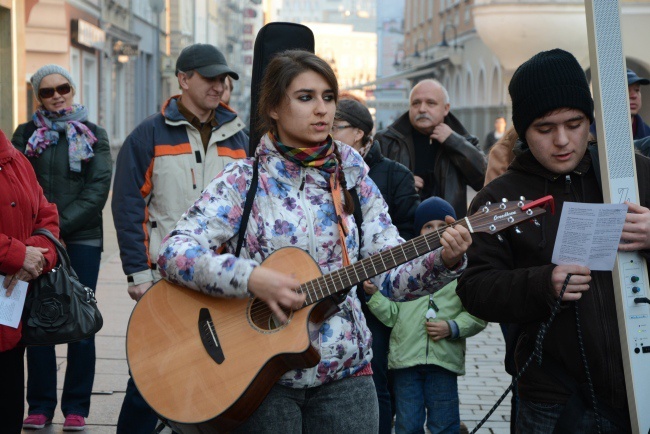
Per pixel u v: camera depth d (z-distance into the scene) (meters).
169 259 3.67
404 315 5.69
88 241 6.61
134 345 3.76
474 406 7.22
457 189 7.25
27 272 4.73
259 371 3.57
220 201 3.77
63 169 6.55
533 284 3.54
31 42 22.66
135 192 5.58
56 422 6.55
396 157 7.34
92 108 28.00
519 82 3.69
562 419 3.60
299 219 3.73
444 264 3.51
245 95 84.50
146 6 38.50
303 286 3.61
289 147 3.73
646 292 3.55
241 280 3.56
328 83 3.72
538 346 3.55
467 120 34.94
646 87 25.66
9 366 4.84
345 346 3.72
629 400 3.53
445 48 39.22
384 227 3.86
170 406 3.64
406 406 5.73
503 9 23.98
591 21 3.62
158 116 5.68
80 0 25.20
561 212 3.59
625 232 3.48
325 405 3.76
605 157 3.58
